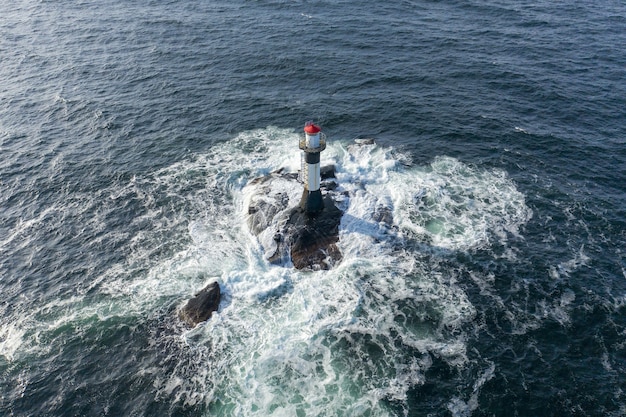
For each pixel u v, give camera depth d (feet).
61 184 149.89
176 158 159.43
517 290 110.32
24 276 120.47
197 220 134.92
